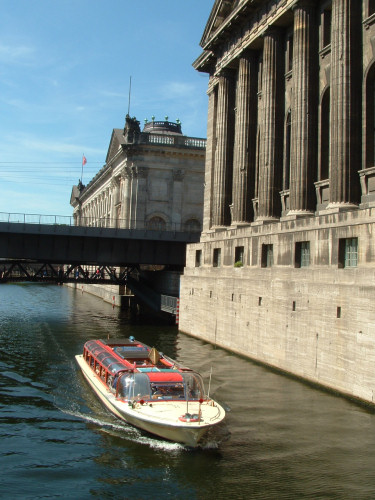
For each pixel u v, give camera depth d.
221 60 42.31
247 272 31.67
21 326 43.53
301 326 24.05
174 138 76.12
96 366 23.14
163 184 75.38
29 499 12.61
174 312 45.84
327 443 15.90
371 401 19.03
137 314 57.56
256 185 37.78
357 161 26.02
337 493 12.88
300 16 30.38
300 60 30.09
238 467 14.32
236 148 38.78
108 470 14.14
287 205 32.66
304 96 29.77
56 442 16.06
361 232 21.22
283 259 27.59
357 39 26.38
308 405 19.62
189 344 35.28
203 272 39.91
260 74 37.88
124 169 76.31
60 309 62.28
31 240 48.56
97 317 53.22
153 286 60.31
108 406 18.67
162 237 51.06
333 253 23.23
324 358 22.14
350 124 25.83
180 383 18.14
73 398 20.67
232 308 32.25
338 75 26.16
